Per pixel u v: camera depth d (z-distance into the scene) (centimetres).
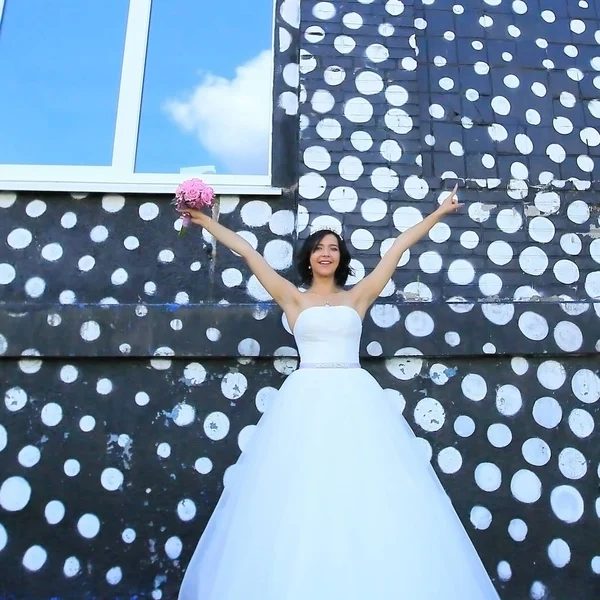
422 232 247
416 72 318
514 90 325
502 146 316
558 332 284
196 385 280
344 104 310
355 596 164
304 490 185
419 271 293
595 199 308
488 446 277
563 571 266
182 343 276
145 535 266
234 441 276
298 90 318
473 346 279
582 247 303
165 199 303
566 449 278
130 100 322
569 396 284
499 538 268
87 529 265
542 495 273
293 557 172
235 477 218
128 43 331
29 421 273
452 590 173
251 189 303
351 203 297
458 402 280
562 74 331
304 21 320
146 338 276
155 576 262
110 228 298
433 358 284
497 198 305
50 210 298
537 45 335
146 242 297
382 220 297
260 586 172
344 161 303
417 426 277
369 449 194
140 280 293
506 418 280
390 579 167
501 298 293
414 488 190
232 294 294
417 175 304
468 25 334
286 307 239
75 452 272
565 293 296
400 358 283
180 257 296
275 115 321
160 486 271
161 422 276
